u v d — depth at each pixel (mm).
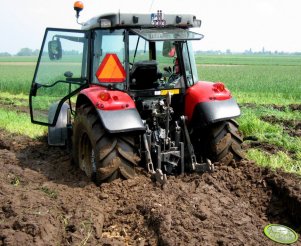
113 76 5223
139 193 4996
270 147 7504
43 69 6500
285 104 15320
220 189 5145
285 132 8953
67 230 4258
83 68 6031
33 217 4207
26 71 45500
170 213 4402
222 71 44594
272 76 34906
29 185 5395
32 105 6902
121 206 4836
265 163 6281
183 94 5785
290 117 11406
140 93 5492
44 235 3967
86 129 5344
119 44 5445
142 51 5527
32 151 7457
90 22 5676
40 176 5941
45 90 6641
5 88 25172
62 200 4836
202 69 49688
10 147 7703
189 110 5695
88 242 4047
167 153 5438
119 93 5234
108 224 4574
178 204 4668
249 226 4332
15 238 3836
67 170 6211
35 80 6688
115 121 4961
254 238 4090
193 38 5215
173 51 5742
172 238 3975
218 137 5617
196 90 5691
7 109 14094
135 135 5336
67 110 7074
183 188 5129
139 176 5305
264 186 5211
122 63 5430
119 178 5227
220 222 4336
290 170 5910
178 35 5188
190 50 5820
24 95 22219
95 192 5125
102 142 5152
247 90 23250
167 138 5473
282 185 5004
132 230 4434
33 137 8492
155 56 5645
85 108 5469
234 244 3893
